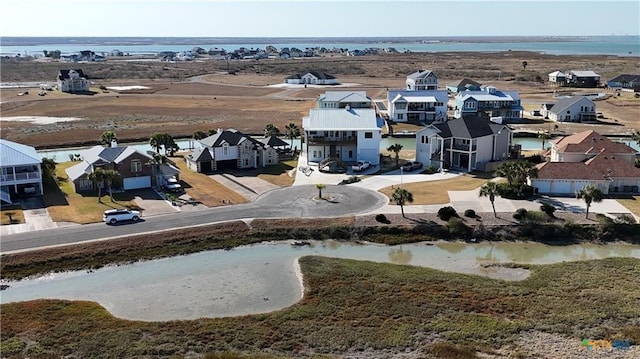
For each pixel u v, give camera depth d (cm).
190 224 6400
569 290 4819
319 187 7388
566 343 3997
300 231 6319
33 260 5431
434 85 17925
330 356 3875
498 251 5925
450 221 6325
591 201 6581
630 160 8319
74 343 4019
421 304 4575
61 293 4931
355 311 4472
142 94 19262
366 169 9012
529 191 7262
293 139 11800
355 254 5878
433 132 8925
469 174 8625
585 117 13862
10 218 6531
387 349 3953
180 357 3859
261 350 3966
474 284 4947
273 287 5028
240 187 7988
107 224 6369
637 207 6800
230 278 5234
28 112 15300
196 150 9331
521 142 11819
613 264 5369
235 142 9100
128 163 7762
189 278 5234
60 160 10281
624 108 15788
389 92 14500
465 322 4281
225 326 4259
